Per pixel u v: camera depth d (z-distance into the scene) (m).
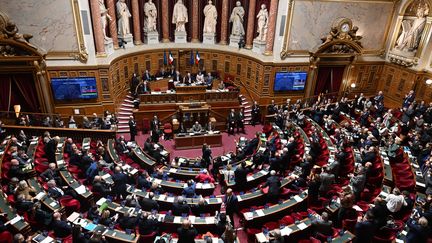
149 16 24.23
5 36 17.19
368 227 8.87
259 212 10.77
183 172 14.16
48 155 14.54
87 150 15.05
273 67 22.23
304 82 23.33
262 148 16.31
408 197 11.03
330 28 22.34
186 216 10.55
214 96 22.23
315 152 14.95
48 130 17.58
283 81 22.81
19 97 19.66
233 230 9.09
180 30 25.44
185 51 25.36
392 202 10.12
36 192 11.27
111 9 21.47
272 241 8.65
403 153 15.00
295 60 22.53
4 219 9.80
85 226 9.94
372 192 12.62
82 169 13.54
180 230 8.64
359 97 22.70
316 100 23.91
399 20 23.73
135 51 23.50
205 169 14.32
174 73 23.92
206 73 25.44
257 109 22.41
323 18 21.86
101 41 20.20
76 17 18.78
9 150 14.11
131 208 10.83
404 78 23.97
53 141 14.42
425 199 11.02
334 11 21.94
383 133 16.81
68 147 15.34
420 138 16.62
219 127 22.77
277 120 20.16
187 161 15.45
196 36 25.97
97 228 9.77
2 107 19.34
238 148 17.47
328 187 11.81
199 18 25.59
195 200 11.48
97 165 13.05
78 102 20.77
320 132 17.80
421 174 13.39
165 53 24.62
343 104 21.70
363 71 25.41
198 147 19.52
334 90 25.03
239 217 11.80
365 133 16.38
